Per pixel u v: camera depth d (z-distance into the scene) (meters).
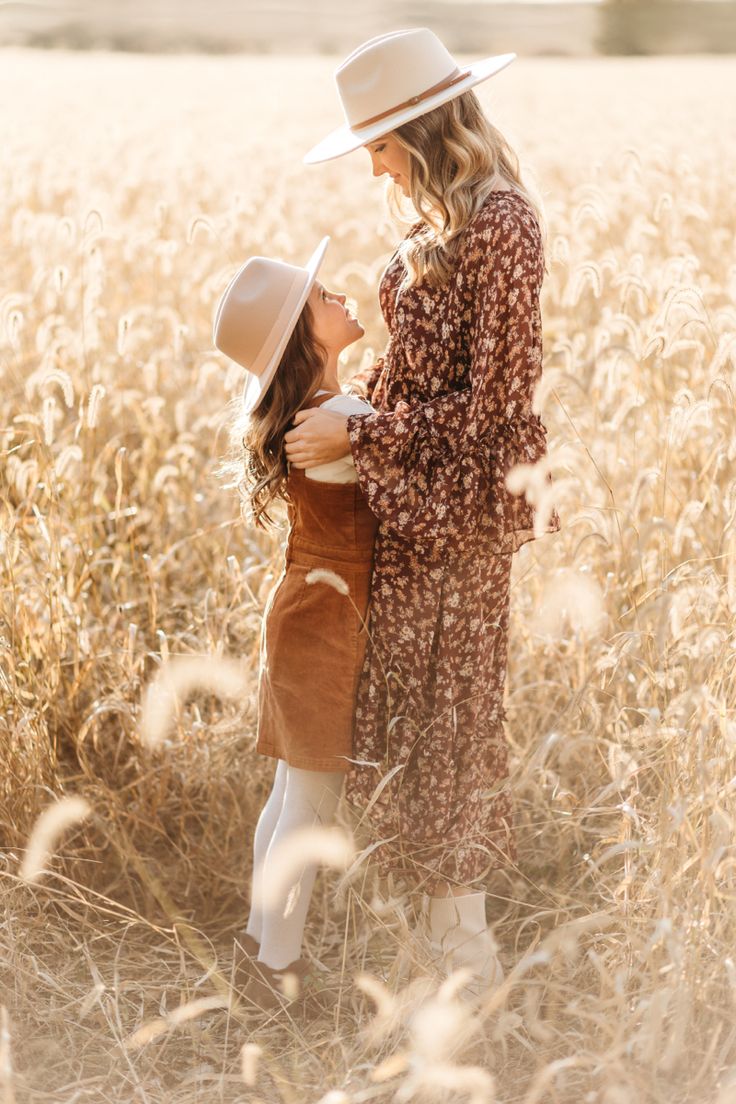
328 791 2.72
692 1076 2.24
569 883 3.01
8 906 2.77
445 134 2.50
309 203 8.98
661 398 4.18
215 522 4.41
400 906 2.51
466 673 2.66
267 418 2.61
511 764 3.25
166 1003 2.74
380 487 2.46
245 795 3.26
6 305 3.57
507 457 2.51
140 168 10.41
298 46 53.62
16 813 3.08
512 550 2.58
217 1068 2.52
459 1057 2.38
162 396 5.41
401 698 2.66
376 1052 2.44
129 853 2.88
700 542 3.49
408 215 2.80
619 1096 2.04
